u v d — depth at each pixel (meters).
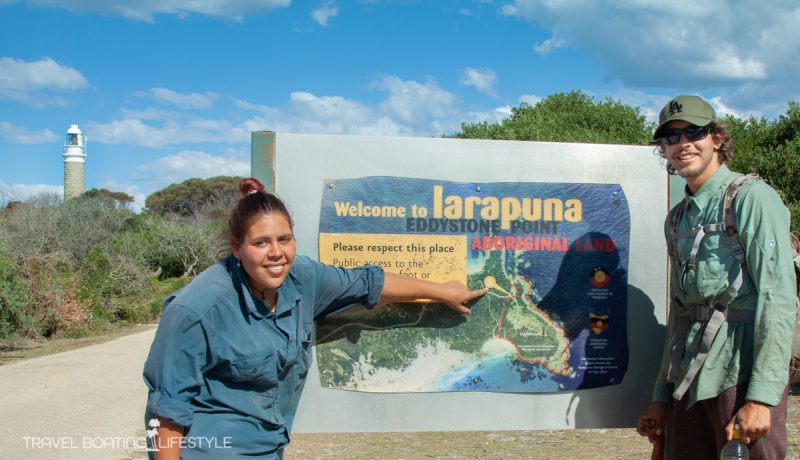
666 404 3.13
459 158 3.45
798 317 2.75
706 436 2.88
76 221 32.75
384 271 3.33
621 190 3.56
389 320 3.42
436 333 3.44
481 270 3.45
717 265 2.75
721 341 2.72
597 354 3.53
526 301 3.48
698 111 2.87
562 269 3.51
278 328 2.71
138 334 18.95
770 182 10.68
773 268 2.59
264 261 2.57
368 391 3.40
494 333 3.47
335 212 3.37
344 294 3.07
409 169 3.42
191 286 2.62
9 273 15.89
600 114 26.12
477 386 3.46
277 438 2.75
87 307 19.44
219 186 64.56
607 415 3.54
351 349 3.40
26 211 30.97
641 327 3.57
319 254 3.36
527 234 3.49
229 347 2.59
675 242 2.97
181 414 2.51
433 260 3.42
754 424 2.54
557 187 3.51
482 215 3.45
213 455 2.57
